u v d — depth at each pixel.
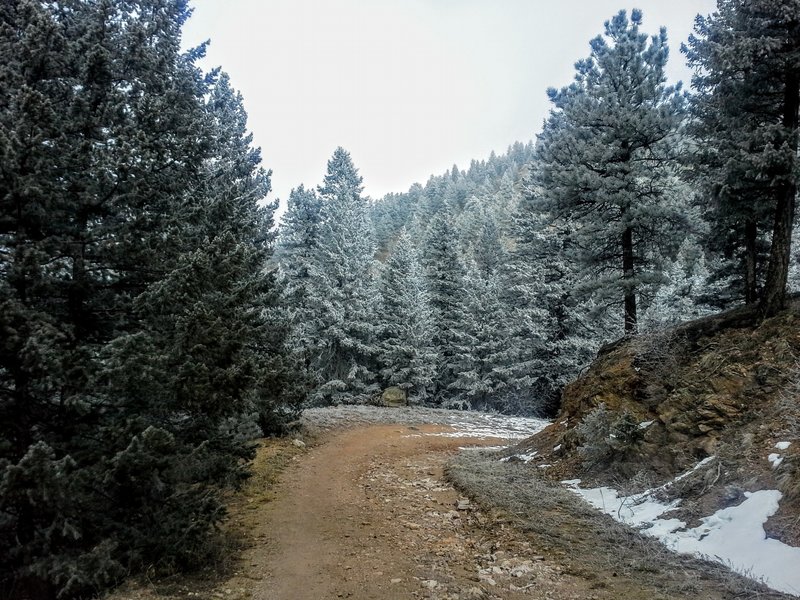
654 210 17.84
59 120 6.71
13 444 6.34
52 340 5.73
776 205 12.97
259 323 9.44
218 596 6.29
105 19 7.82
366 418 27.72
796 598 5.88
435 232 42.84
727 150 12.33
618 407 13.49
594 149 18.38
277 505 11.07
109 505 6.74
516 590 6.65
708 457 10.05
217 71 12.14
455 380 38.47
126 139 6.88
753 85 12.61
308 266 35.34
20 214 6.28
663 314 27.73
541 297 33.75
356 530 9.40
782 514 7.45
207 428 7.92
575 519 9.53
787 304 12.52
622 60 18.98
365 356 37.41
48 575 5.80
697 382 12.05
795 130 11.25
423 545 8.55
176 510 6.96
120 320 7.05
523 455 16.11
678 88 18.41
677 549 7.82
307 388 12.49
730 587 6.29
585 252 21.33
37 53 6.86
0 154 5.74
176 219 7.43
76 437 6.49
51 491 5.28
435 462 17.09
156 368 6.32
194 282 6.96
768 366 10.88
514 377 35.16
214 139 8.99
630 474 11.25
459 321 38.78
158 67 8.53
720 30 12.38
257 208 17.12
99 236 6.94
